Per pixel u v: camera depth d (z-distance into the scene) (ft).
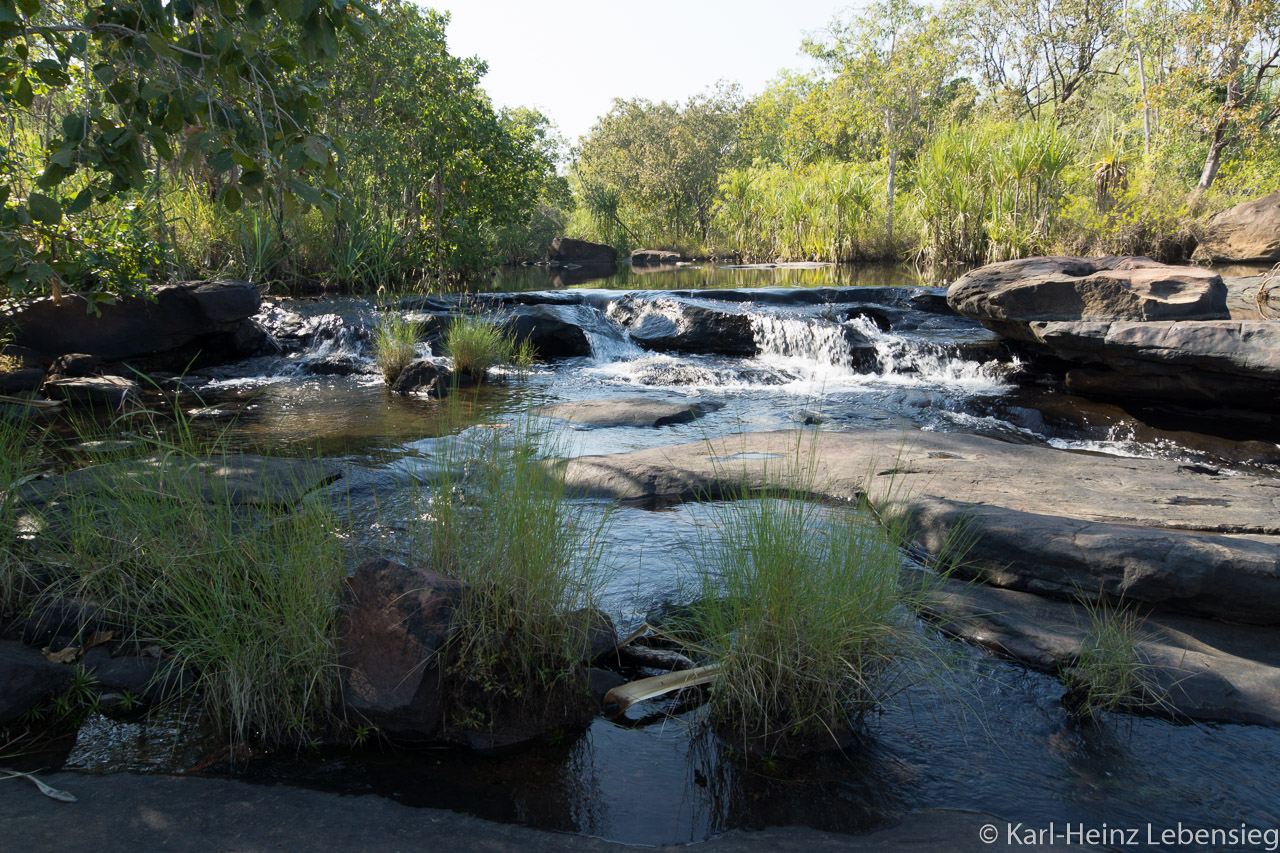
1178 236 64.64
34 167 20.12
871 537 11.18
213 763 9.07
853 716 10.14
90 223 31.07
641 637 11.75
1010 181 66.39
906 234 82.94
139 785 8.60
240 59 12.19
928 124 109.19
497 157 67.15
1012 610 12.59
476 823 8.11
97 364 32.19
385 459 20.54
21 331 32.22
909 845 7.86
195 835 7.78
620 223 147.13
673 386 33.96
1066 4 112.68
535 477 11.88
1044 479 18.37
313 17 11.66
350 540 12.58
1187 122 82.28
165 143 12.84
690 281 65.92
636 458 19.85
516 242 116.16
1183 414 26.07
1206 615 12.50
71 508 12.34
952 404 28.76
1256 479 19.61
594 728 9.96
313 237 53.57
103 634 10.93
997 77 121.49
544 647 10.12
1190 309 27.22
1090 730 9.96
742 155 162.71
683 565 14.07
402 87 61.00
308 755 9.27
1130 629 12.01
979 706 10.44
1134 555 12.61
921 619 12.57
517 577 10.30
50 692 10.03
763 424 26.07
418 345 37.47
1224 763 9.34
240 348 38.01
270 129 12.66
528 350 39.58
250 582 10.60
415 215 64.18
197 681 10.24
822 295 45.57
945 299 43.60
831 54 102.06
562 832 8.01
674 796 8.64
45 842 7.61
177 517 11.72
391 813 8.23
